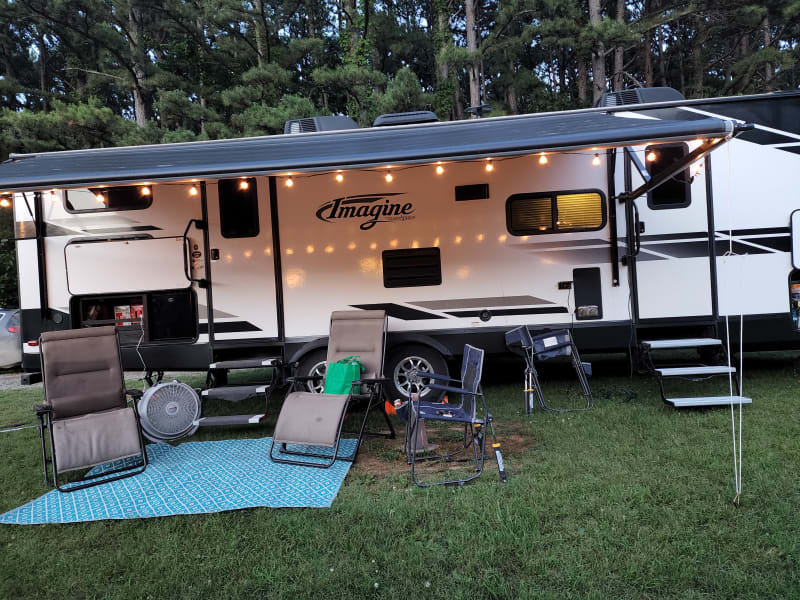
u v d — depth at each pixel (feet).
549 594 6.81
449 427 14.58
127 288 16.83
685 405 14.02
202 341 16.87
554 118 15.70
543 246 16.48
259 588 7.29
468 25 50.16
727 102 16.22
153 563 7.95
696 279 16.28
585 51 44.68
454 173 16.56
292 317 16.83
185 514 9.46
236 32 50.98
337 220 16.75
